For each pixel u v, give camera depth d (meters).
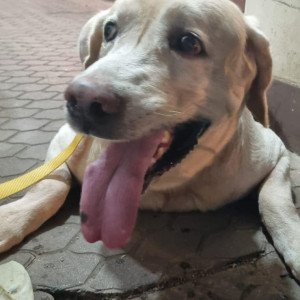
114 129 0.25
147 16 0.28
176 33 0.28
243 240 0.34
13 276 0.28
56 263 0.31
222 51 0.29
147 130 0.26
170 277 0.30
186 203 0.36
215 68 0.29
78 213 0.36
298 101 0.46
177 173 0.33
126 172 0.28
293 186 0.41
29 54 0.86
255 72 0.33
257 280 0.30
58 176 0.36
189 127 0.30
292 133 0.48
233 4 0.31
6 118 0.55
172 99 0.28
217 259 0.32
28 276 0.28
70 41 0.97
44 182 0.36
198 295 0.29
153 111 0.26
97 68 0.26
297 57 0.46
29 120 0.55
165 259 0.32
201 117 0.30
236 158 0.35
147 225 0.35
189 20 0.28
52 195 0.35
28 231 0.33
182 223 0.36
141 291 0.29
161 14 0.28
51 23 1.15
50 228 0.35
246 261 0.32
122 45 0.28
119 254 0.32
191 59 0.28
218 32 0.29
